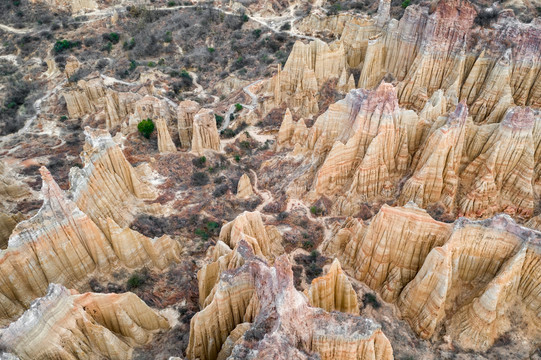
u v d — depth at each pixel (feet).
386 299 128.88
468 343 113.19
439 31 206.39
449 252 111.86
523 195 157.58
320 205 171.63
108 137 158.20
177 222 164.35
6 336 88.94
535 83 192.13
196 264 144.77
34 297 121.39
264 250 143.64
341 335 87.04
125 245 131.54
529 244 111.24
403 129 166.71
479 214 156.76
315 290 106.01
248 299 104.37
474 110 197.16
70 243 124.26
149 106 230.68
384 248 127.95
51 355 93.91
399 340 117.19
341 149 168.35
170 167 196.54
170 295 131.34
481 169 160.04
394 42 232.73
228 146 224.53
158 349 109.60
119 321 107.24
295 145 199.31
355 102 174.60
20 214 153.79
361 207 166.61
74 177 142.20
